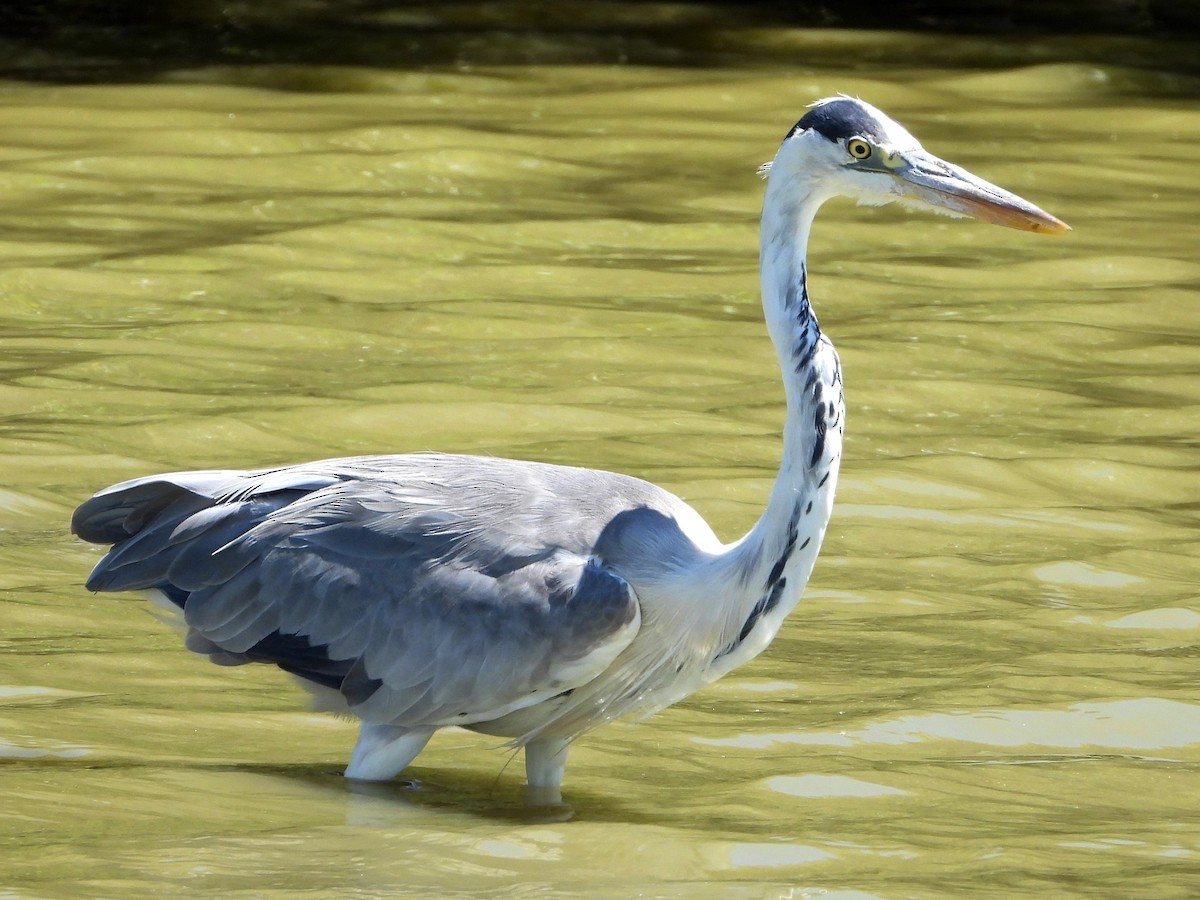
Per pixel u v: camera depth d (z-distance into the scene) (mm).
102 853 7219
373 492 8734
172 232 19750
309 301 17406
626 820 7914
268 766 8516
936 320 17641
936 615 10938
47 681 9359
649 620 8453
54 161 22891
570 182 23156
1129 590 11422
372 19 34875
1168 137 27391
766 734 9172
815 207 8672
